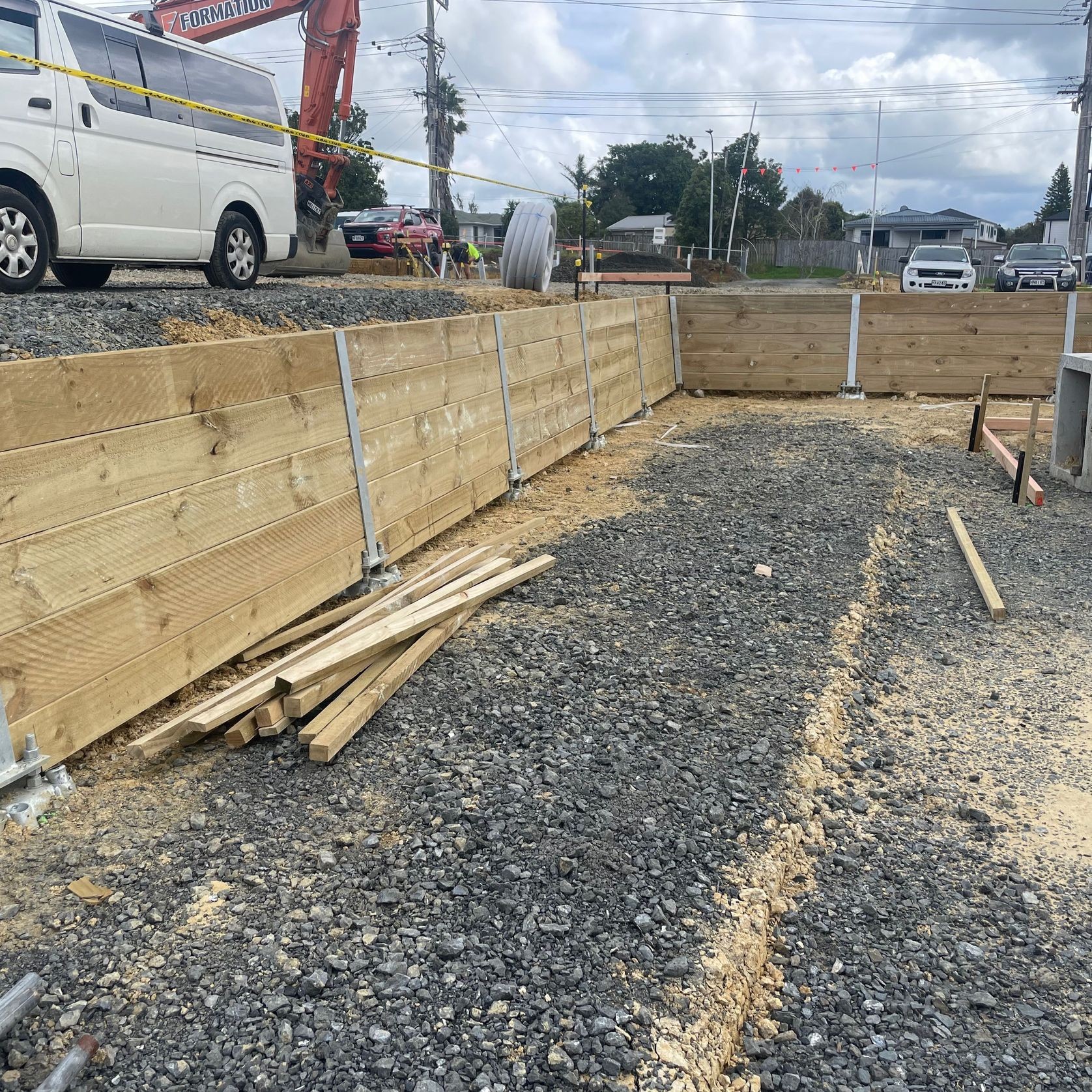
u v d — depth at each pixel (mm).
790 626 5180
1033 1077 2500
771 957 2883
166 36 8281
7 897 2777
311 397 4812
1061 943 2998
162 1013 2359
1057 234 74500
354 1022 2359
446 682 4242
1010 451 10078
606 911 2826
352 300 8883
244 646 4332
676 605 5430
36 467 3154
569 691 4227
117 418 3500
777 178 64375
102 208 7582
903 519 7629
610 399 11000
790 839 3350
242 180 9305
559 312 9000
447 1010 2408
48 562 3225
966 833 3572
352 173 51344
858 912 3111
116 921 2689
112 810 3246
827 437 10789
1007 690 4707
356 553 5328
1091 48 34219
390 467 5703
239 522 4262
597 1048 2312
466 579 5348
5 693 3072
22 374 3074
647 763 3656
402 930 2691
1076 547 6816
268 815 3238
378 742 3723
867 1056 2541
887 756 4090
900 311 13750
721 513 7469
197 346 3920
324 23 14023
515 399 7906
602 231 70188
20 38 6875
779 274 58344
